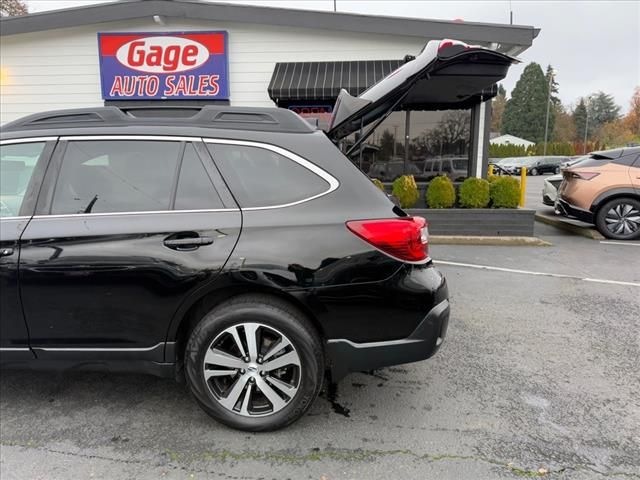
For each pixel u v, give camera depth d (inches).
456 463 87.4
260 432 96.0
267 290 91.9
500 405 107.8
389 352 94.0
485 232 315.0
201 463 87.1
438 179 327.6
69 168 97.7
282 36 363.9
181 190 95.1
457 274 227.5
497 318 165.2
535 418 102.4
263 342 94.0
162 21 357.7
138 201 95.1
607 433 96.9
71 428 98.0
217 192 94.6
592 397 111.4
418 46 358.0
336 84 336.8
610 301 184.5
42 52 373.1
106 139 98.0
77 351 95.8
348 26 350.3
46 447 91.6
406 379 120.6
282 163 96.3
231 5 350.0
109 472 84.6
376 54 362.3
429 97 263.7
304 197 94.5
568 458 88.9
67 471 84.7
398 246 93.1
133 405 107.2
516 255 272.4
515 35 338.3
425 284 95.0
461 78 192.7
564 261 256.5
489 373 123.8
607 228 327.6
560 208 359.9
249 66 369.4
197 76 364.8
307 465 86.7
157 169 96.6
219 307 93.1
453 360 131.6
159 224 92.3
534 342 144.1
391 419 102.0
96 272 91.8
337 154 98.9
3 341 96.4
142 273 91.4
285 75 351.3
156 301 92.2
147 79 366.0
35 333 95.4
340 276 90.8
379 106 171.5
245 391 94.4
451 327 156.6
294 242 90.7
